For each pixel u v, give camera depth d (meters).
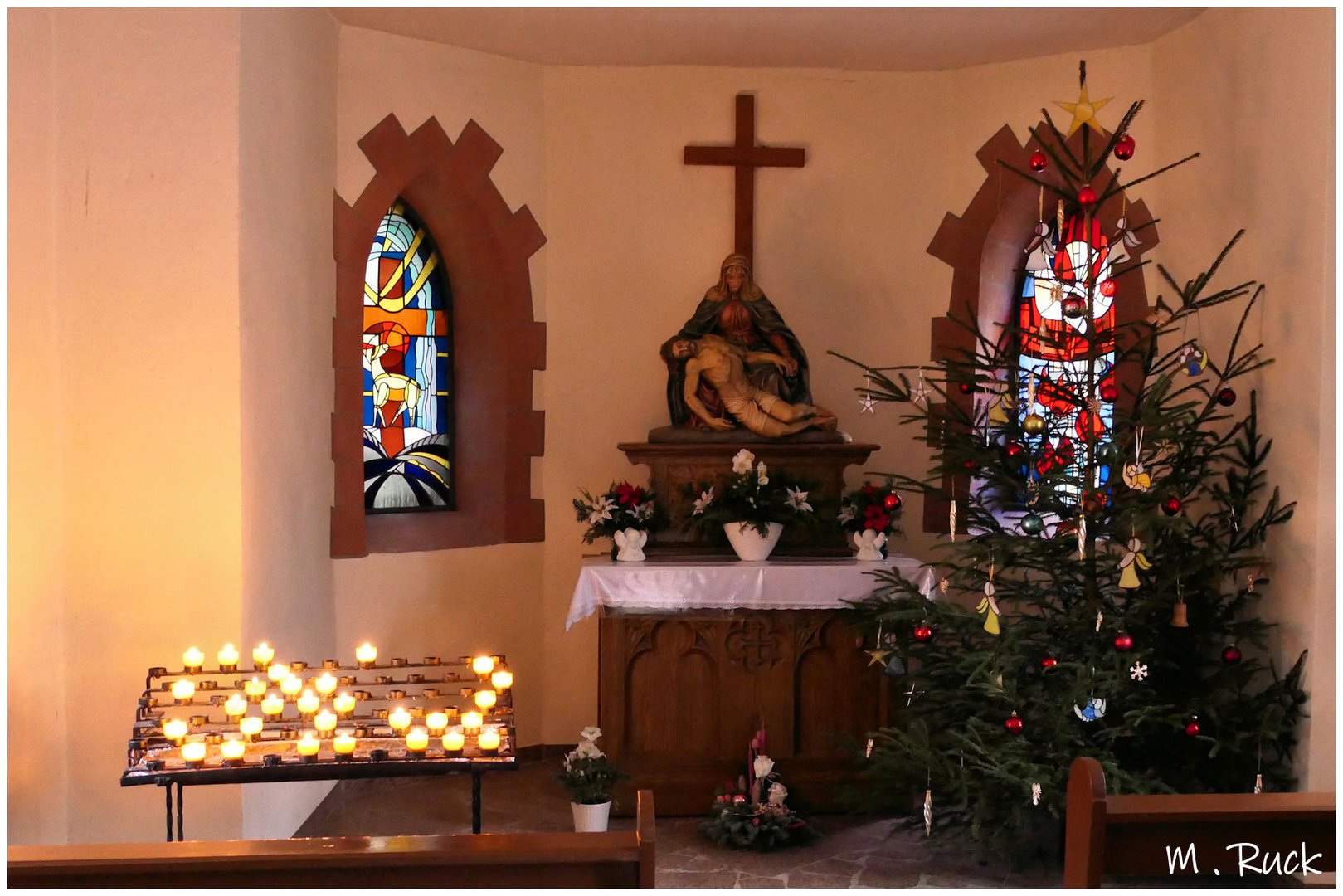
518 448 6.50
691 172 6.63
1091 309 4.67
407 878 2.33
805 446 5.73
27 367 4.22
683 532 5.87
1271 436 4.87
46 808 4.32
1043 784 4.23
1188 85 5.72
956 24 5.95
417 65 6.11
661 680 5.40
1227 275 5.30
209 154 4.50
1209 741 4.57
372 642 5.94
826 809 5.39
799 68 6.62
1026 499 4.64
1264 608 4.89
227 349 4.51
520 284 6.48
